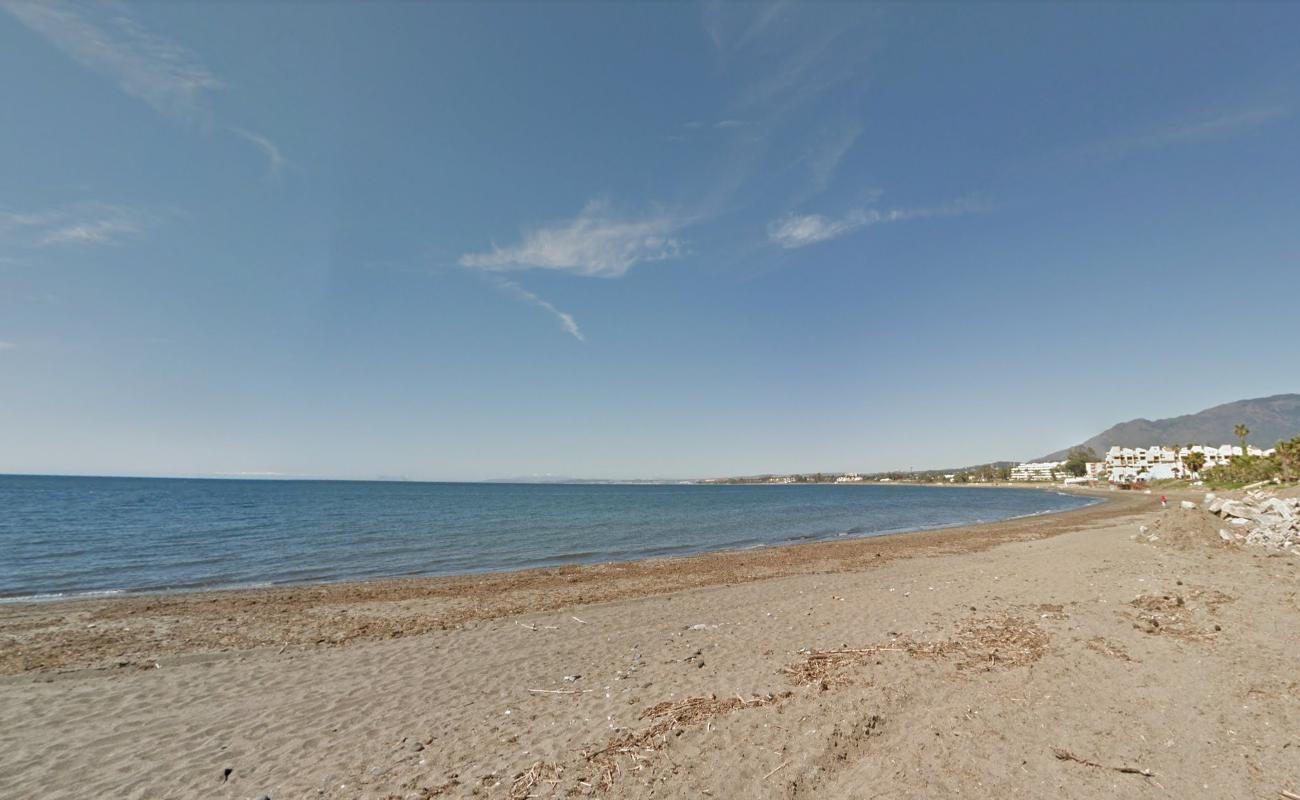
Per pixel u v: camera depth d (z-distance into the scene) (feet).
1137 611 32.01
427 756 20.20
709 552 93.86
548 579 65.51
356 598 54.90
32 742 23.39
